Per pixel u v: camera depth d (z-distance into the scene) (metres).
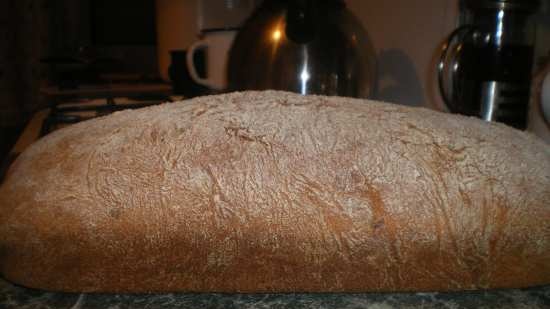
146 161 0.28
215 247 0.27
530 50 0.53
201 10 1.08
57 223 0.27
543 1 0.55
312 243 0.27
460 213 0.27
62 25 1.86
